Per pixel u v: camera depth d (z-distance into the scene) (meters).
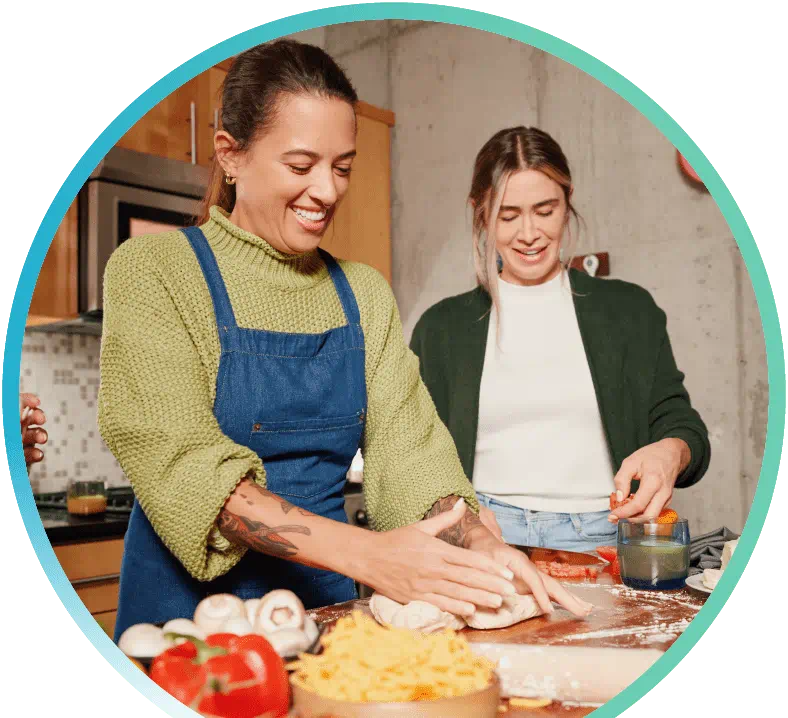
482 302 1.92
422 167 3.21
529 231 1.76
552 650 0.83
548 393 1.83
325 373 1.17
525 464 1.83
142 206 2.37
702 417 2.50
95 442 2.69
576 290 1.90
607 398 1.82
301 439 1.14
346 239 3.07
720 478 2.47
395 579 0.93
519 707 0.81
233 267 1.14
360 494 2.64
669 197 2.55
